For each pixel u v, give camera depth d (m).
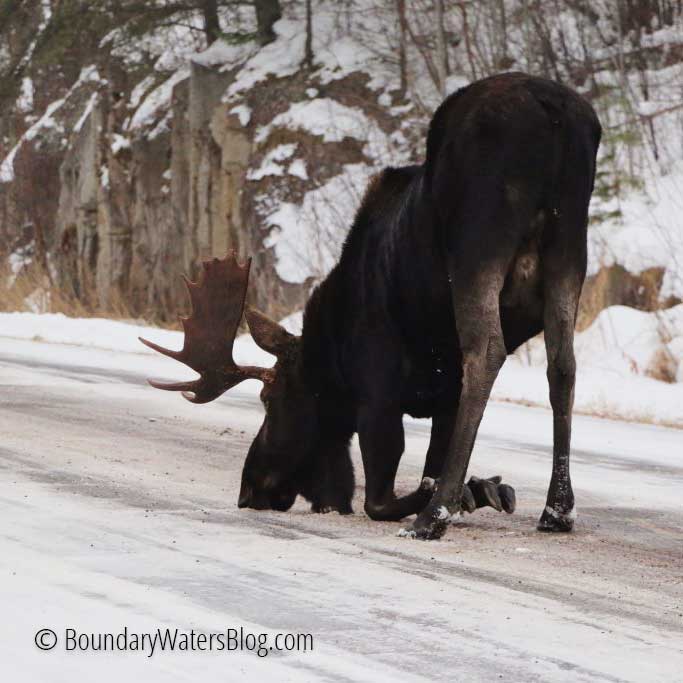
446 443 11.78
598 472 16.02
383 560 9.86
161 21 51.19
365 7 46.41
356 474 15.20
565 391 10.88
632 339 28.94
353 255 11.66
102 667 7.02
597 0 41.97
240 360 28.02
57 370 25.19
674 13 40.91
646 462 17.12
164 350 11.96
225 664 7.12
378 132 41.28
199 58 46.59
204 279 11.94
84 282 52.41
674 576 9.88
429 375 11.48
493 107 10.38
